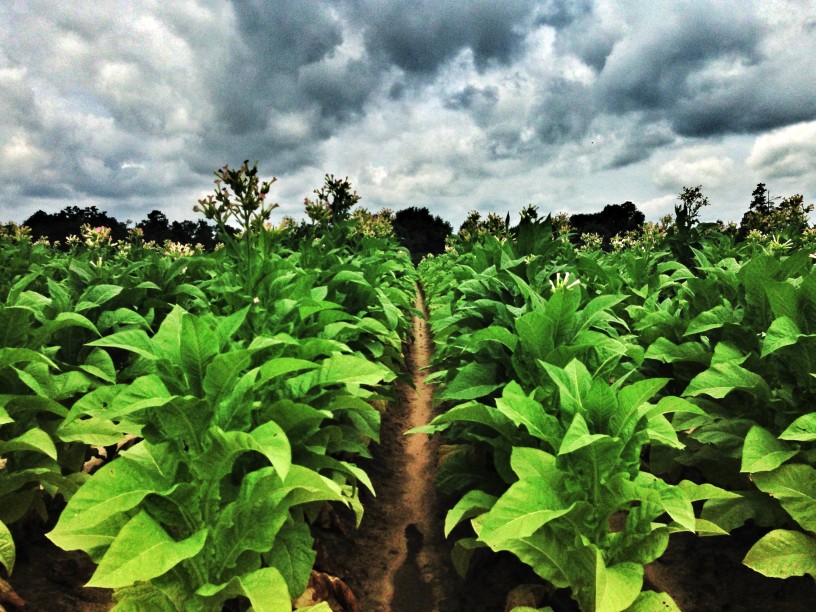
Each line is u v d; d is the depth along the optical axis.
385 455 5.91
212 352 2.71
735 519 3.20
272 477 2.49
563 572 2.68
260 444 2.22
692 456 3.82
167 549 2.16
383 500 5.01
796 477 2.98
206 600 2.45
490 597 3.38
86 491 2.22
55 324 3.72
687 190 9.40
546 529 2.72
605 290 6.14
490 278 5.20
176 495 2.42
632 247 13.14
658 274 7.07
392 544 4.34
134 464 2.44
